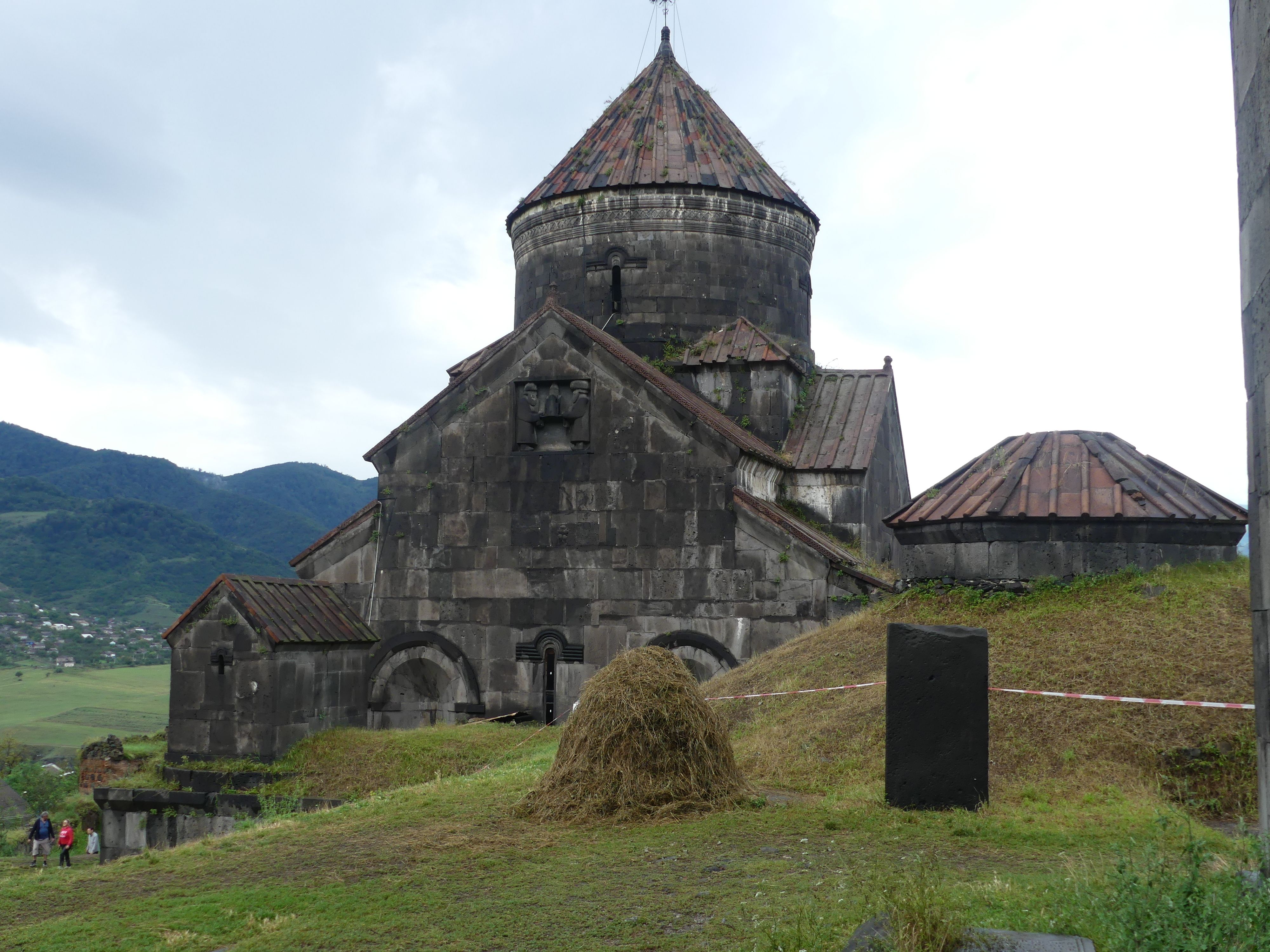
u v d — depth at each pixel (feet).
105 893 33.68
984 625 51.55
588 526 77.05
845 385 96.02
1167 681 41.75
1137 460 57.41
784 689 52.31
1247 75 24.90
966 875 27.32
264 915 29.17
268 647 67.10
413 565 79.56
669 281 92.58
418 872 32.37
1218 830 33.58
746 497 74.59
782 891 27.07
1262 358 23.56
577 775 39.04
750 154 100.17
